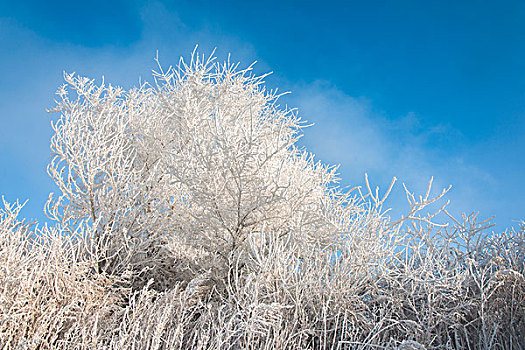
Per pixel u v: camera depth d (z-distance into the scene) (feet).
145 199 13.85
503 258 12.79
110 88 16.83
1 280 8.86
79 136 13.30
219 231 12.69
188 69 15.74
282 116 17.49
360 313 10.61
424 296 11.66
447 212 14.42
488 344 11.19
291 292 10.71
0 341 8.09
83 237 11.19
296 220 13.05
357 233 12.00
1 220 10.35
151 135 16.49
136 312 9.29
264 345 9.16
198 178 12.10
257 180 11.91
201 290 10.98
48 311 9.14
